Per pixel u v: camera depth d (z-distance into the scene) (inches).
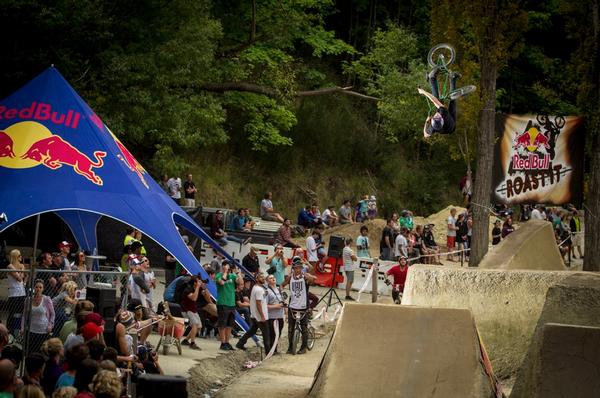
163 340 1018.7
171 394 508.7
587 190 1365.7
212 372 993.5
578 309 829.8
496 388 804.0
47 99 979.3
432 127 1043.3
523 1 1298.0
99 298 772.6
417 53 2534.5
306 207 2058.3
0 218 881.5
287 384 945.5
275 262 1459.2
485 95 1289.4
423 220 2212.1
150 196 997.2
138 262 1006.4
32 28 1398.9
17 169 926.4
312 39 2357.3
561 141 1309.1
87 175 945.5
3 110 975.6
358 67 2369.6
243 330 1152.2
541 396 698.8
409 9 2832.2
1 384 525.3
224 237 1577.3
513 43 1300.4
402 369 791.7
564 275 959.0
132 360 746.8
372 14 2812.5
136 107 1540.4
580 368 701.9
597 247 1300.4
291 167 2370.8
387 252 1711.4
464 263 1873.8
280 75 2070.6
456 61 1309.1
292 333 1141.1
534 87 1514.5
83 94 1476.4
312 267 1560.0
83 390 550.0
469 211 1888.5
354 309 845.8
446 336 810.2
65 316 866.1
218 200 2167.8
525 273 975.0
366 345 817.5
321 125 2464.3
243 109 2169.0
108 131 1024.2
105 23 1482.5
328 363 812.0
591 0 1339.8
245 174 2277.3
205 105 1744.6
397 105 2169.0
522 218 2309.3
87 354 586.6
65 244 1060.5
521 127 1304.1
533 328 944.3
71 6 1449.3
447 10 1305.4
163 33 1654.8
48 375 631.2
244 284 1246.9
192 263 995.9
